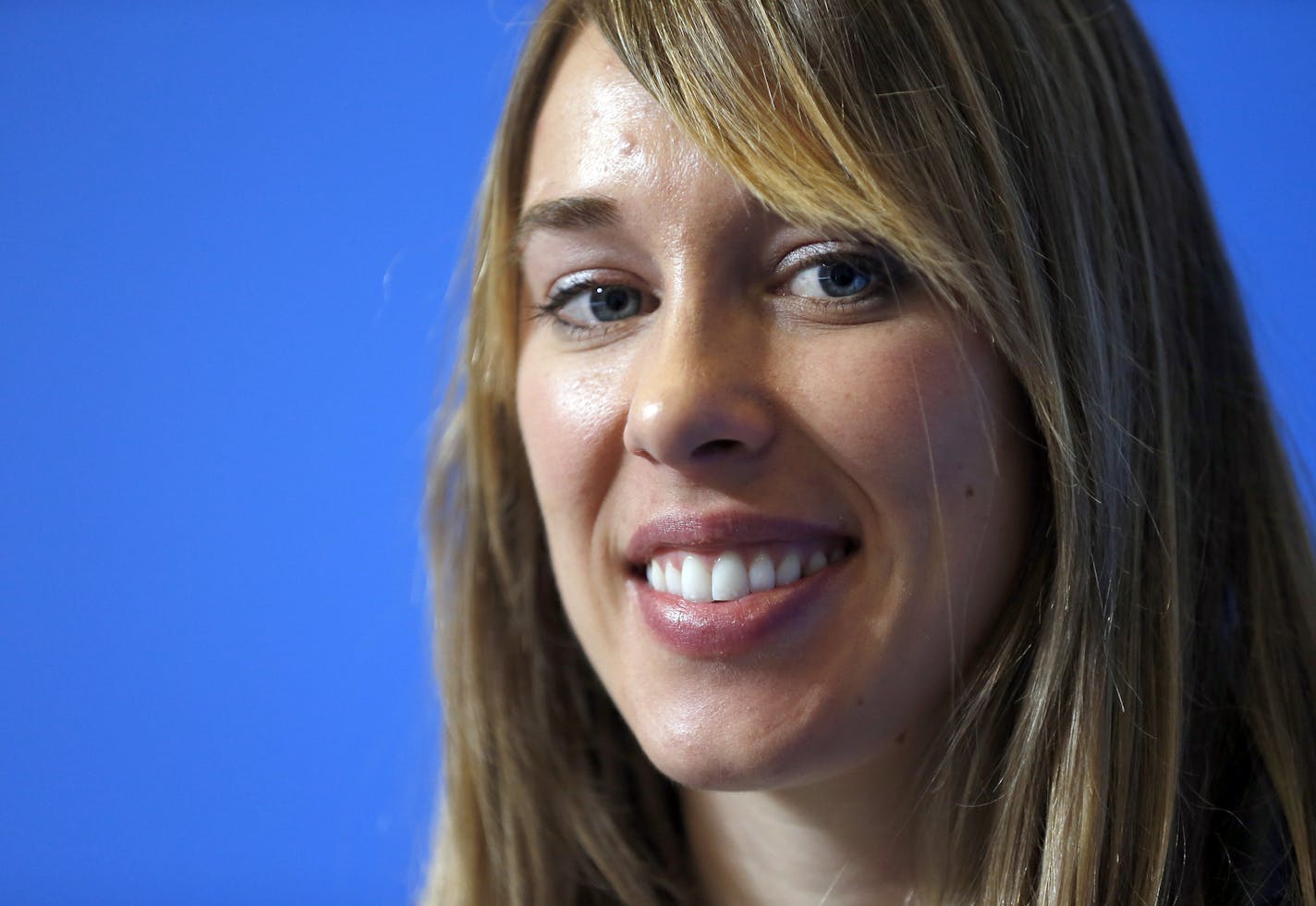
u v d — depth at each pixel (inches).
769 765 84.5
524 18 102.7
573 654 116.3
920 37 86.0
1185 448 99.1
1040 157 89.7
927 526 83.6
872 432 82.2
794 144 81.7
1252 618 101.2
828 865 94.2
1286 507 105.0
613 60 89.3
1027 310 85.2
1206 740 96.3
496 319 105.4
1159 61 109.3
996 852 87.4
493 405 112.4
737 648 85.4
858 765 90.3
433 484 120.7
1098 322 90.0
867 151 81.9
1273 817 95.0
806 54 83.0
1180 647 91.6
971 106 86.1
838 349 82.9
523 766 115.2
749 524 83.7
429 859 126.8
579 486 91.7
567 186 88.7
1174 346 100.7
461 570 118.6
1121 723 88.1
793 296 84.6
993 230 85.2
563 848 115.0
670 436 82.0
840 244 82.7
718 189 82.7
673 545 86.7
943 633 85.6
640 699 90.2
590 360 92.0
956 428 83.6
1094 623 86.7
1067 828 85.5
